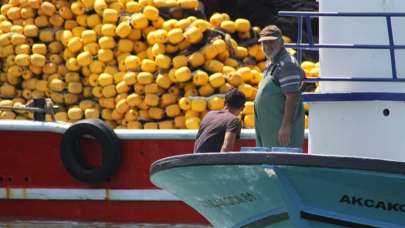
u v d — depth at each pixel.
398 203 20.12
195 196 22.20
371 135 21.95
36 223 31.38
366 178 19.78
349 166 19.64
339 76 22.42
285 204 20.62
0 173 31.59
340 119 22.23
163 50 32.31
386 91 21.89
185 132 30.42
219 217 22.41
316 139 22.61
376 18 21.97
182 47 32.38
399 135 21.75
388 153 21.84
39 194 31.39
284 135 22.84
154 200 30.86
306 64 32.09
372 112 21.94
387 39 21.94
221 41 32.41
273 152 20.19
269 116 23.22
